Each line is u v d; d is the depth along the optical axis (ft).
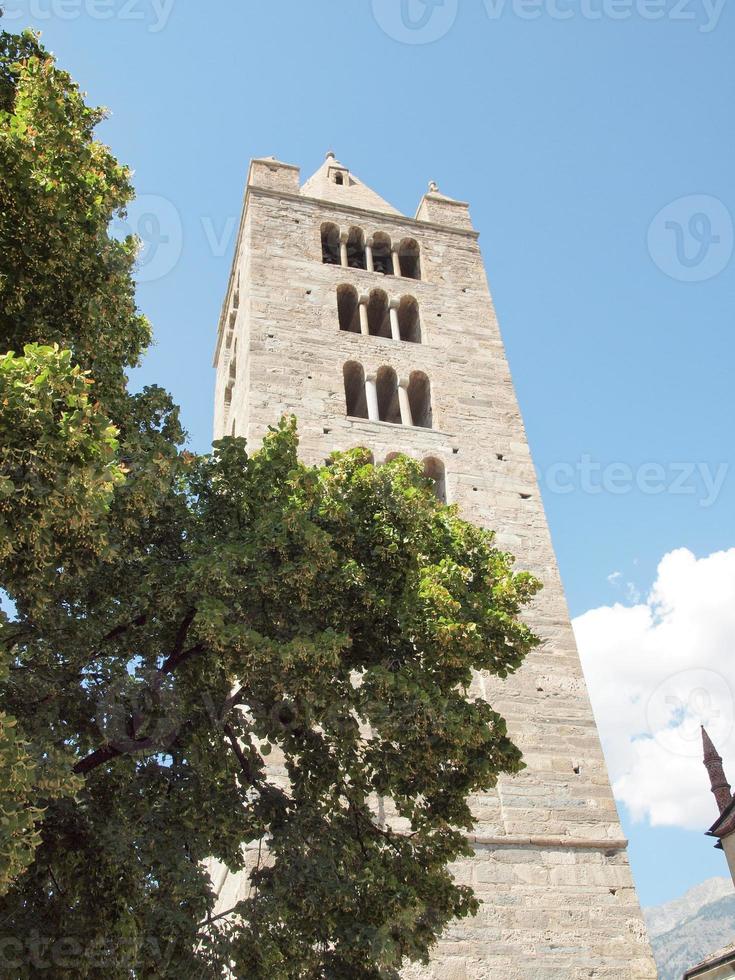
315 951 53.26
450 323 129.90
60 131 51.37
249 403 108.78
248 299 122.42
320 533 54.08
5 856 36.42
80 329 53.21
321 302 124.88
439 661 55.36
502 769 56.80
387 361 120.57
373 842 57.16
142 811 51.78
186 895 48.85
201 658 55.06
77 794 50.37
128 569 56.13
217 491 60.85
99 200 52.85
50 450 40.09
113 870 46.85
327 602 55.77
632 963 76.74
